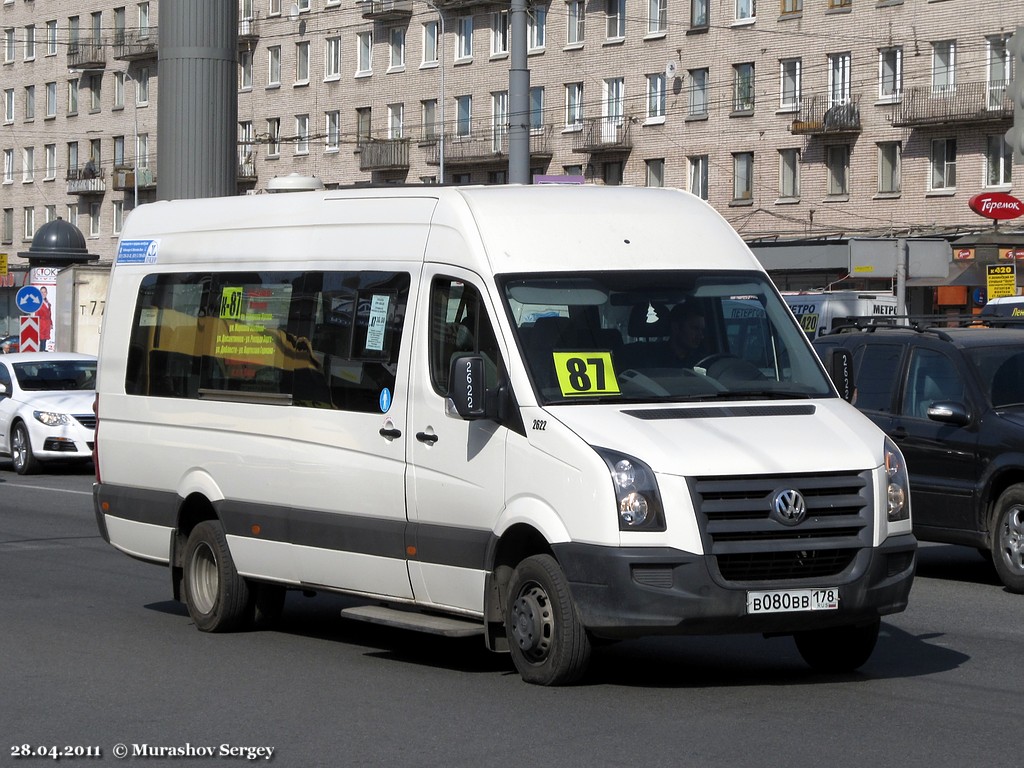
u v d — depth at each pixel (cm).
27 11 12381
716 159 8106
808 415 1180
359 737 1038
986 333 1852
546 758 968
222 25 3372
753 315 1267
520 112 3244
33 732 1073
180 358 1563
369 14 9744
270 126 10619
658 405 1173
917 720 1069
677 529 1092
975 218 7081
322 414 1371
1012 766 940
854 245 3219
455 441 1233
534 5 8981
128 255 1664
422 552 1260
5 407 3559
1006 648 1370
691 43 8169
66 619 1591
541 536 1170
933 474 1791
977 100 7006
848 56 7519
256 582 1486
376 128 9906
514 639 1191
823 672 1259
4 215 12725
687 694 1162
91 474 3528
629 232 1280
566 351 1196
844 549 1126
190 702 1166
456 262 1260
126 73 11400
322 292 1398
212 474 1502
